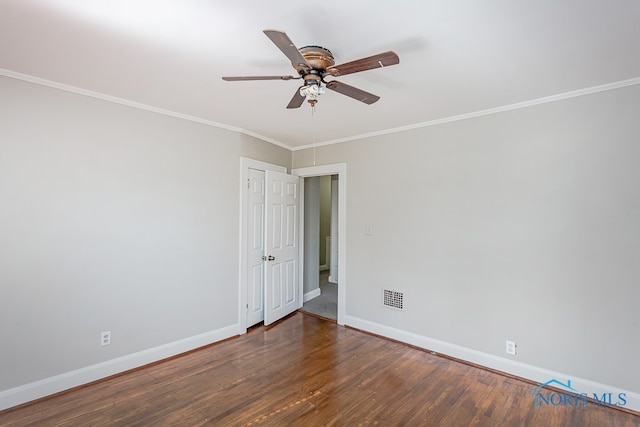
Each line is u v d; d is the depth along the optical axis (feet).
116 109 8.87
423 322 10.77
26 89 7.47
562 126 8.33
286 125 11.37
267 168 13.29
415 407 7.55
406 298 11.18
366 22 5.24
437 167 10.48
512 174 9.07
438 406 7.61
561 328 8.32
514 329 9.02
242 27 5.41
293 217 14.55
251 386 8.41
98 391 8.07
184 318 10.37
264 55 6.43
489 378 8.92
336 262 21.07
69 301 8.09
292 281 14.52
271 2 4.71
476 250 9.69
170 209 10.03
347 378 8.86
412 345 11.00
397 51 6.16
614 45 5.90
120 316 8.96
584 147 8.04
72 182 8.14
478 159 9.67
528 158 8.82
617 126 7.63
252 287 12.67
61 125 7.97
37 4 4.77
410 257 11.09
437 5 4.77
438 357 10.21
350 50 6.15
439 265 10.43
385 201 11.75
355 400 7.81
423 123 10.78
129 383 8.48
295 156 14.88
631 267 7.46
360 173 12.48
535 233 8.71
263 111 9.91
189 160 10.49
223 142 11.47
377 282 11.94
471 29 5.42
